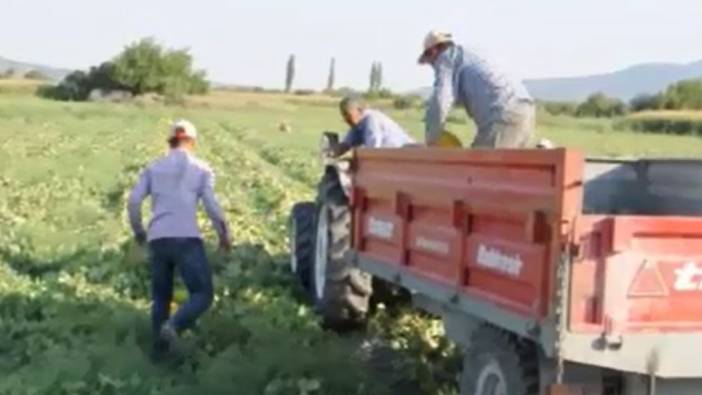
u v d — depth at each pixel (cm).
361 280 967
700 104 10281
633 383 560
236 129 5494
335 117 8344
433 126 884
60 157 2842
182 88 11038
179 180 911
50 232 1467
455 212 664
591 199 781
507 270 595
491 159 612
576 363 552
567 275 527
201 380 809
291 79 16325
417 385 846
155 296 922
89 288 1142
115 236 1459
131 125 5244
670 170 769
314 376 833
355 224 877
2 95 10325
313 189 2355
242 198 2025
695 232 539
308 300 1131
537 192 555
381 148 809
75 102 9169
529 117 880
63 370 815
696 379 560
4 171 2409
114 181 2281
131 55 10700
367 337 974
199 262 904
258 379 816
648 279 535
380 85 11438
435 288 699
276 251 1410
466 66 882
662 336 539
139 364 849
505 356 598
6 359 871
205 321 973
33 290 1103
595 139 5566
